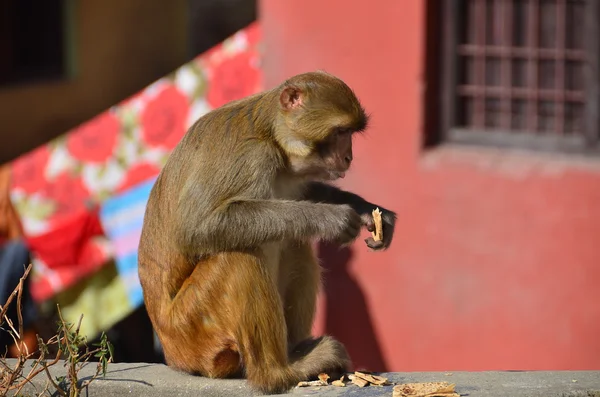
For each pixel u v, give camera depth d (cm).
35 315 1311
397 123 1585
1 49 2434
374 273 1617
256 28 1599
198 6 2838
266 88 1611
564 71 1537
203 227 884
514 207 1547
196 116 1580
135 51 2694
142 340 1609
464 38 1577
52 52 2539
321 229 894
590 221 1514
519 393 862
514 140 1565
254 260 880
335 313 1639
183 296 899
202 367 912
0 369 941
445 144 1599
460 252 1577
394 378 916
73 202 1617
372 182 1609
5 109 2359
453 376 916
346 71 1595
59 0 2514
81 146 1620
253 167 902
